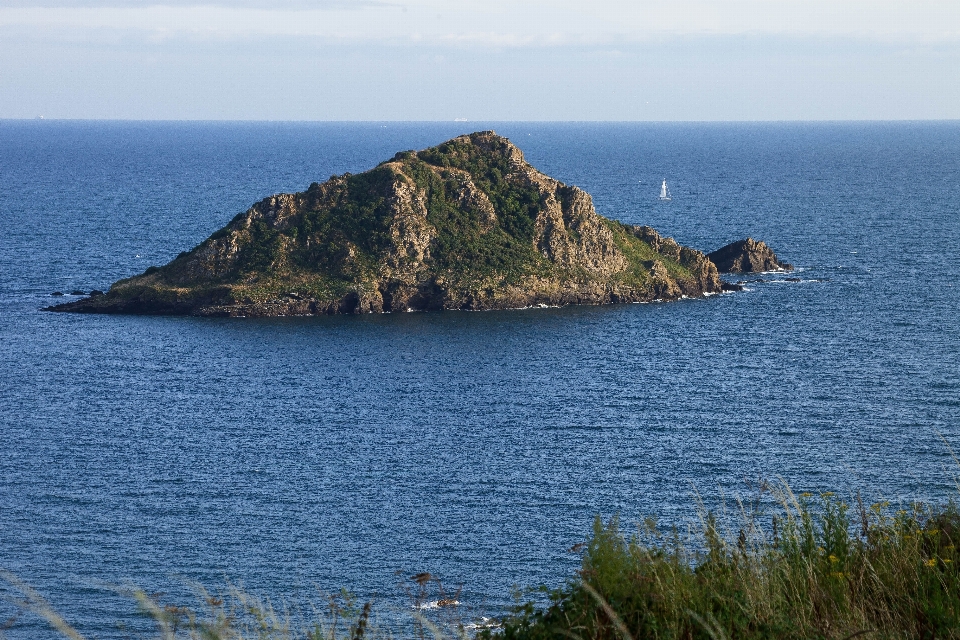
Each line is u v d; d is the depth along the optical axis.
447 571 93.50
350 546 101.00
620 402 159.75
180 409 157.00
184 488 120.12
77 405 159.38
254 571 94.00
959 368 180.00
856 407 154.50
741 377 175.62
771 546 26.17
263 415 153.50
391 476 124.12
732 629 21.64
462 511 111.56
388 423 148.75
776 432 141.00
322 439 140.88
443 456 132.38
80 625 81.00
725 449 133.12
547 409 156.00
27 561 97.19
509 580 90.75
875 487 110.31
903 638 21.42
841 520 26.94
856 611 21.98
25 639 77.94
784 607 22.31
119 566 96.12
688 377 176.25
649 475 122.94
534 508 112.06
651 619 21.47
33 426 147.38
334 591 87.75
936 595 22.27
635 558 23.66
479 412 154.62
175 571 94.50
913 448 131.62
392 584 89.69
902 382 170.25
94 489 119.88
